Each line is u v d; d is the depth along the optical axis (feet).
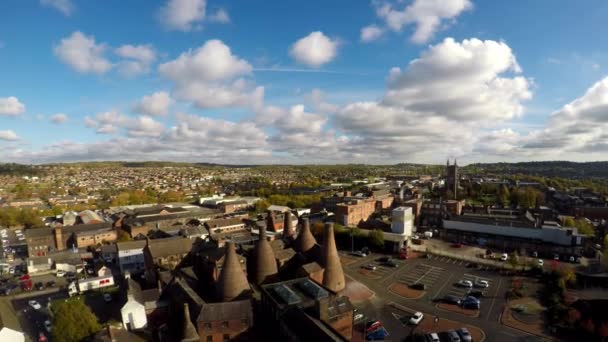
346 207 508.12
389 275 315.99
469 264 343.87
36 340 231.30
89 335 198.49
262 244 250.98
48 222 655.35
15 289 330.95
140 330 224.94
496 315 233.35
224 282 214.07
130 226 513.86
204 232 436.76
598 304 233.55
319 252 264.72
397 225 457.68
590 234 429.79
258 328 197.57
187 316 170.50
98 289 322.55
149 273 318.24
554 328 210.59
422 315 231.91
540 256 372.58
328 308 184.03
